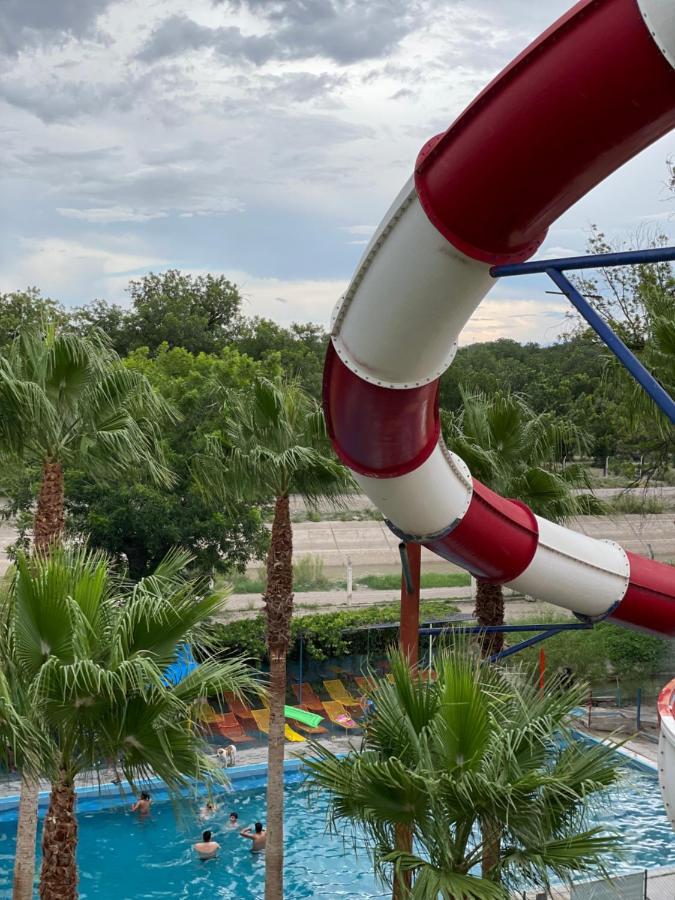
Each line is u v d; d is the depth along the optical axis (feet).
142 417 54.34
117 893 59.41
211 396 92.94
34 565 35.58
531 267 27.30
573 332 96.17
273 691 56.85
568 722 35.86
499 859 33.96
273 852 55.31
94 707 32.68
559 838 33.99
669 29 22.20
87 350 49.88
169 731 33.60
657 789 73.97
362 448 39.91
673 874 53.88
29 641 33.63
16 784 72.90
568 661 96.27
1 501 130.41
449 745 33.17
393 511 45.14
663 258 25.04
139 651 34.45
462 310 32.01
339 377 36.17
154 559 92.53
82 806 70.44
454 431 62.64
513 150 25.80
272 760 56.03
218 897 59.21
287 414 58.34
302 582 123.03
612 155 25.49
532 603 121.08
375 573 131.34
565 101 24.23
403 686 35.81
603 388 70.28
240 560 95.66
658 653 99.35
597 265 25.86
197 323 243.40
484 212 27.89
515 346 263.29
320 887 60.64
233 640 90.17
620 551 53.26
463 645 39.68
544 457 64.69
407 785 32.89
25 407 47.70
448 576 133.28
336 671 95.14
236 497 59.06
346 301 33.73
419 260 30.19
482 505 47.65
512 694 36.47
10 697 32.40
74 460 52.60
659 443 95.76
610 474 155.84
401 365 34.19
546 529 50.55
